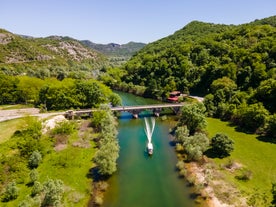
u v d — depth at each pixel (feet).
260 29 624.59
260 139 295.48
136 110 424.46
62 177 217.36
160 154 277.03
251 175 214.28
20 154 236.43
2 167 209.26
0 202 178.91
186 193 201.98
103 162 220.02
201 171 230.89
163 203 190.08
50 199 172.04
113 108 419.74
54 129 295.28
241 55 515.50
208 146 273.95
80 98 419.54
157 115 434.71
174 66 624.59
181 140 290.56
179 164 242.37
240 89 442.91
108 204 189.16
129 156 273.95
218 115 392.47
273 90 348.59
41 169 227.61
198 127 313.94
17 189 185.88
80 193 197.26
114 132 306.35
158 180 223.51
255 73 429.79
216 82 452.35
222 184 206.39
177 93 534.78
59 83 451.12
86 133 314.55
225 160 246.27
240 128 335.67
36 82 487.61
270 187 198.29
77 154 258.78
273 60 449.48
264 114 315.37
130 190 207.82
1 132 287.48
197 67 582.35
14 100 462.60
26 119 289.33
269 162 239.09
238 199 186.50
